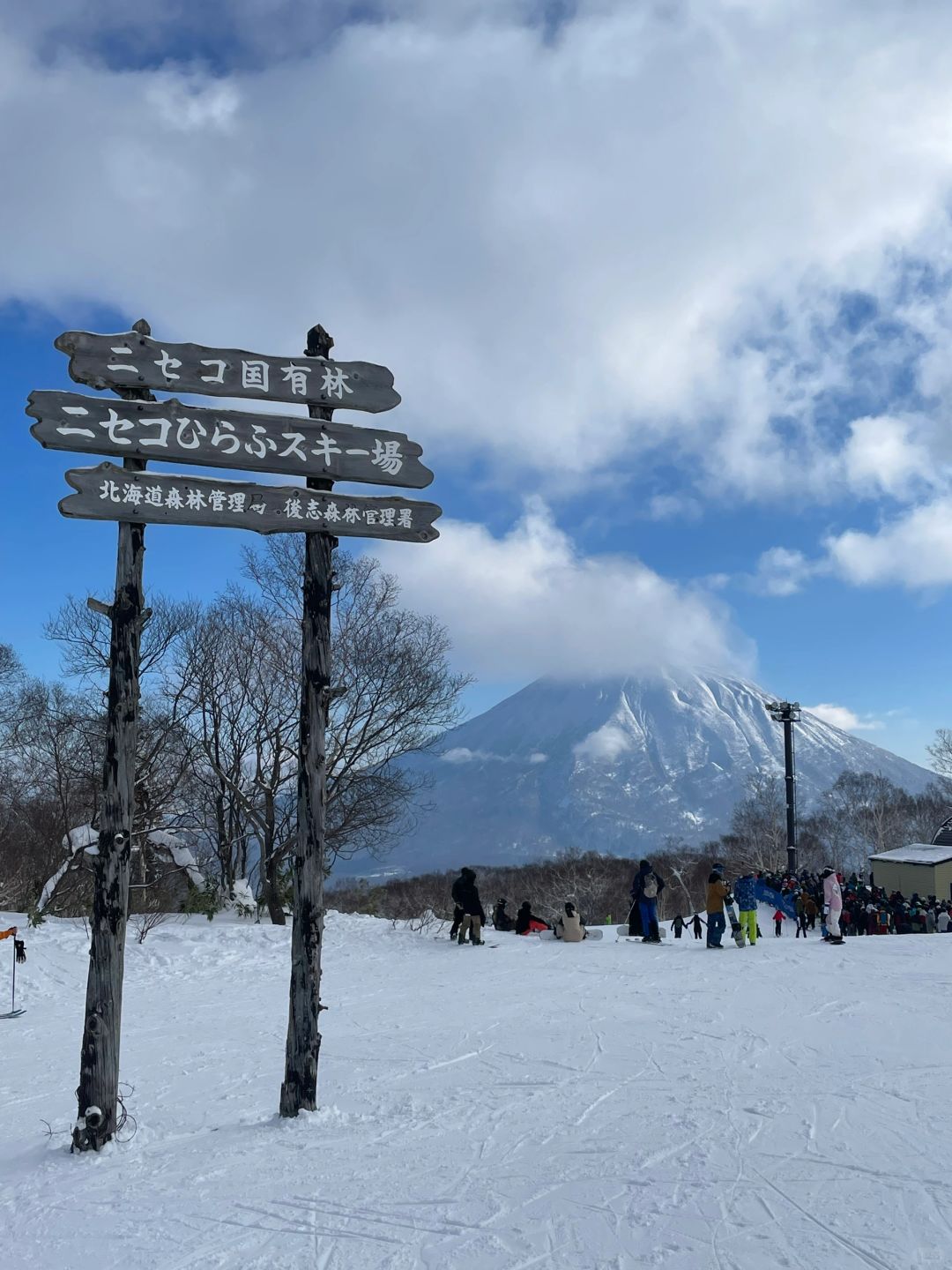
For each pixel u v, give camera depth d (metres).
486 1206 5.19
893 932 26.28
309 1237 4.89
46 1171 6.22
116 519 7.11
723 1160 5.70
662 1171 5.57
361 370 7.92
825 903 16.73
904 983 12.05
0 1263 4.78
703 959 15.66
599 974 14.76
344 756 27.89
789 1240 4.58
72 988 16.75
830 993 11.53
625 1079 7.84
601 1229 4.82
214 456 7.47
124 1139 6.79
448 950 19.73
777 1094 7.11
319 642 7.57
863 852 76.75
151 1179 5.93
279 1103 7.50
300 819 7.44
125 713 6.95
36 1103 8.78
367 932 22.72
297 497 7.56
